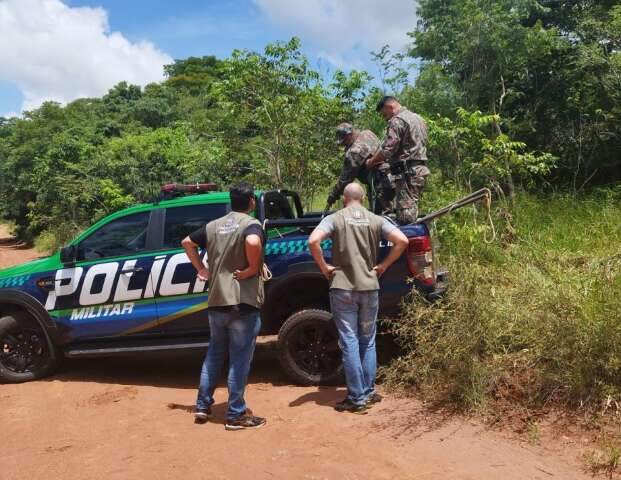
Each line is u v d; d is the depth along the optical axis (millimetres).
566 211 8609
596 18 11102
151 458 3941
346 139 6203
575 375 4273
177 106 39125
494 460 3703
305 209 10773
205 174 11984
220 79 10820
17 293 5809
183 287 5465
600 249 6902
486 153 9320
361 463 3738
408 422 4320
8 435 4496
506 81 11203
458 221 7906
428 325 4801
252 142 10852
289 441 4109
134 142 19484
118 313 5641
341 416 4488
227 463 3820
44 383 5816
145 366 6348
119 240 5770
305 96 10227
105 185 18547
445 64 11523
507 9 10938
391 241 4605
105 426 4586
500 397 4465
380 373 5156
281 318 5480
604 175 10789
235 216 4500
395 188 5680
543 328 4750
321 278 5203
